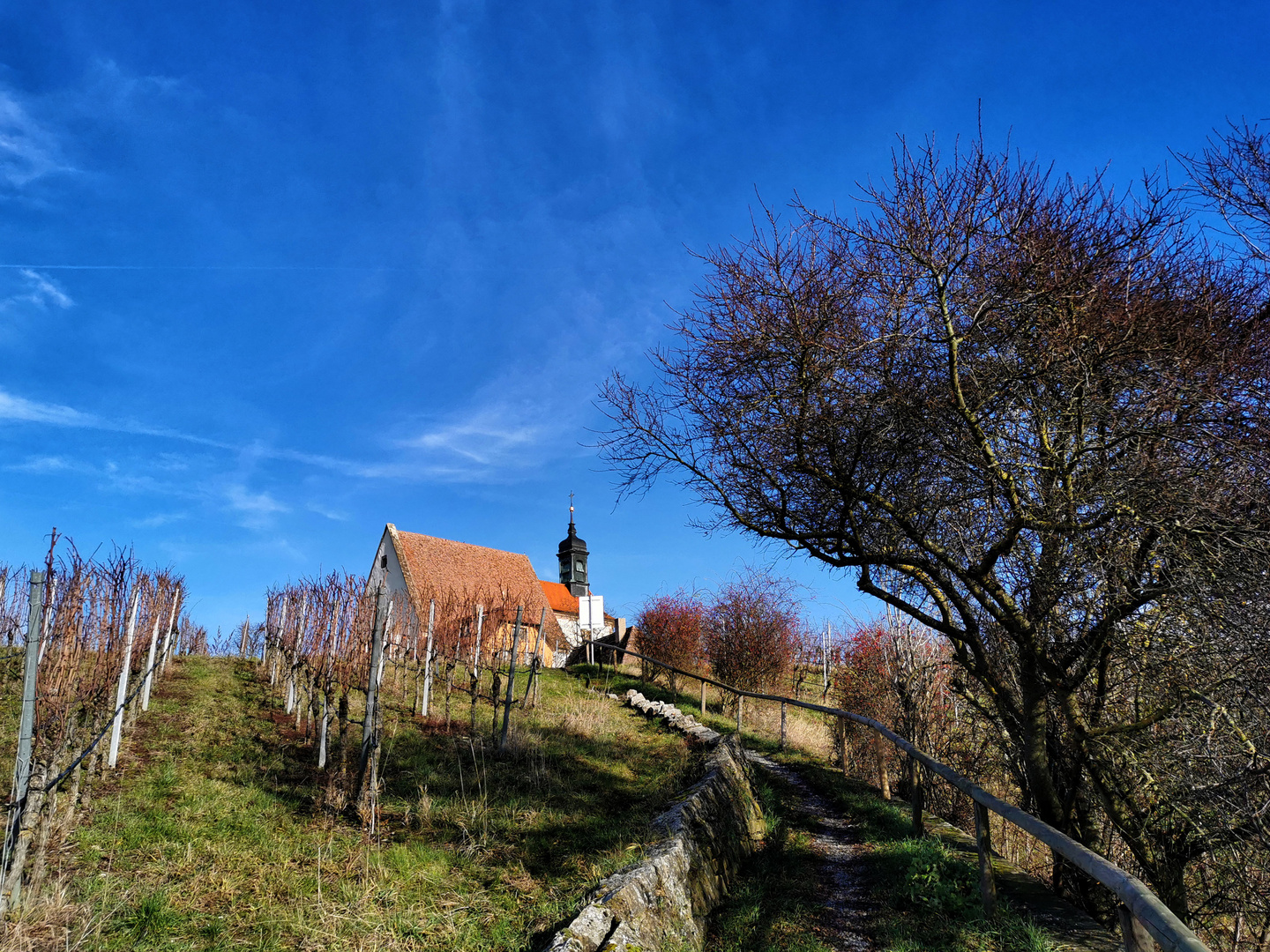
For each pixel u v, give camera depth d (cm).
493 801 903
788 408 812
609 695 2033
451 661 1423
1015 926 556
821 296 745
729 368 831
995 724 954
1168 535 654
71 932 470
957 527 791
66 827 611
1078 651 739
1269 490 600
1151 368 656
